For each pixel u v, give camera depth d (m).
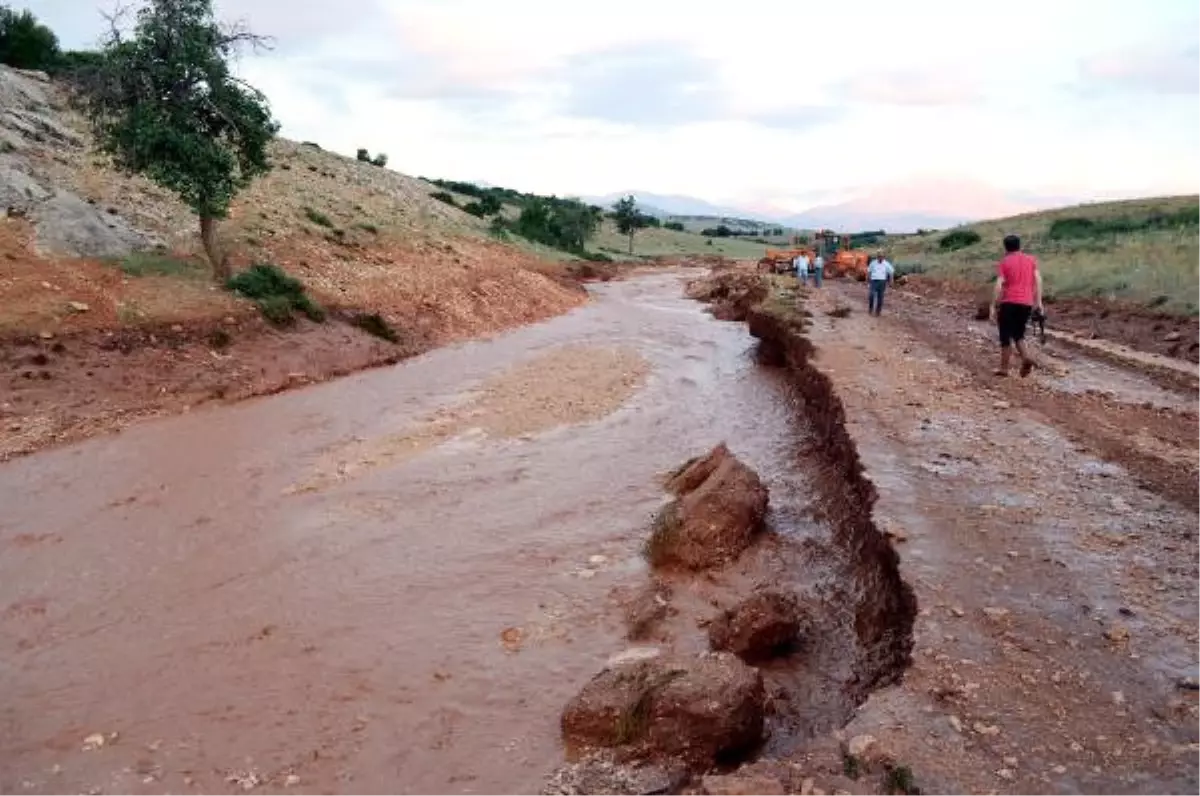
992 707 4.44
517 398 15.02
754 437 12.42
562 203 100.00
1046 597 5.64
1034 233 51.88
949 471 8.35
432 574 7.73
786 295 26.20
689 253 93.12
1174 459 8.70
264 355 15.80
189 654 6.27
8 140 20.14
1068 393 11.95
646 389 16.08
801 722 5.29
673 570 7.77
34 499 9.34
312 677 5.96
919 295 32.41
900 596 5.99
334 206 29.39
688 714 4.78
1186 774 3.84
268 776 4.86
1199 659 4.84
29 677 5.93
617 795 4.32
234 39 17.48
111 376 13.20
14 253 15.10
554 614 6.95
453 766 4.93
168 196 22.20
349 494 9.85
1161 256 29.23
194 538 8.46
